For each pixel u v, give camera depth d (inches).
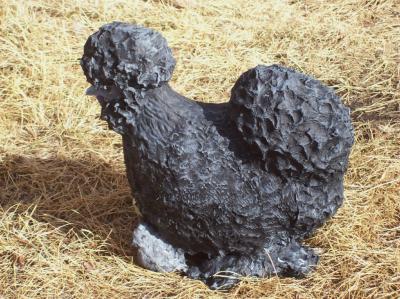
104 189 163.2
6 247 145.9
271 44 219.6
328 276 140.1
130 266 141.9
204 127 127.6
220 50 215.0
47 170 169.3
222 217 128.9
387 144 178.7
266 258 136.9
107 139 179.5
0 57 203.0
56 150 176.4
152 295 136.9
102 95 125.0
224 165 127.0
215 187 127.0
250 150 126.2
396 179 165.5
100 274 140.9
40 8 225.9
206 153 126.6
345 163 129.2
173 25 223.6
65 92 194.7
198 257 141.2
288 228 133.2
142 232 137.8
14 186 164.9
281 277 139.9
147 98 125.4
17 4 222.2
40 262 143.2
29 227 150.6
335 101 125.9
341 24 228.4
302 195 129.0
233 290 136.5
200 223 130.5
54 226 151.5
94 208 157.4
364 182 165.8
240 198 127.6
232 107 125.6
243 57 213.2
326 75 206.8
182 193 127.4
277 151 123.6
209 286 137.6
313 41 222.2
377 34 224.7
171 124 126.5
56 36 213.5
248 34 222.8
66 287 139.0
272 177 127.5
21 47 207.5
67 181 166.6
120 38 120.3
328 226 151.4
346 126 126.2
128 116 125.6
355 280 138.9
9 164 169.9
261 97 122.1
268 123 122.1
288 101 121.9
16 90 191.8
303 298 135.9
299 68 210.2
